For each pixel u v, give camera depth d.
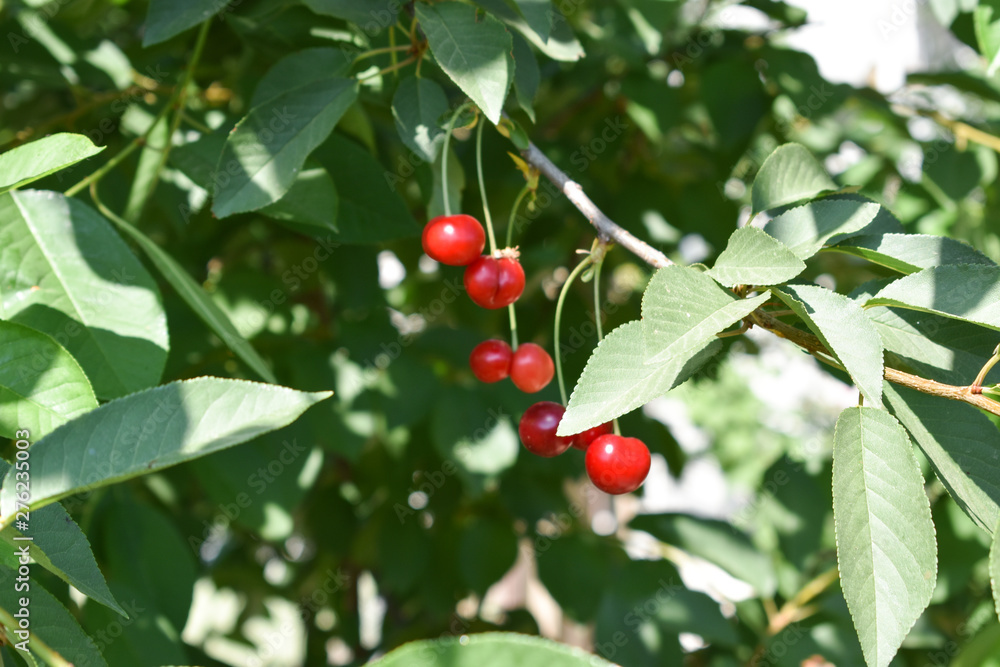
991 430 0.43
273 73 0.50
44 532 0.41
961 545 0.61
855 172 0.79
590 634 0.85
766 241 0.42
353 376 0.62
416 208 0.70
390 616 0.85
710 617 0.64
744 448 1.35
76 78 0.58
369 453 0.75
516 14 0.49
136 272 0.48
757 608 0.65
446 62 0.46
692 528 0.66
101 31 0.66
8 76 0.59
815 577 0.66
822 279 0.74
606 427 0.48
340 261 0.64
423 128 0.49
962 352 0.44
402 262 0.72
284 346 0.63
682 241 0.74
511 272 0.49
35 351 0.43
